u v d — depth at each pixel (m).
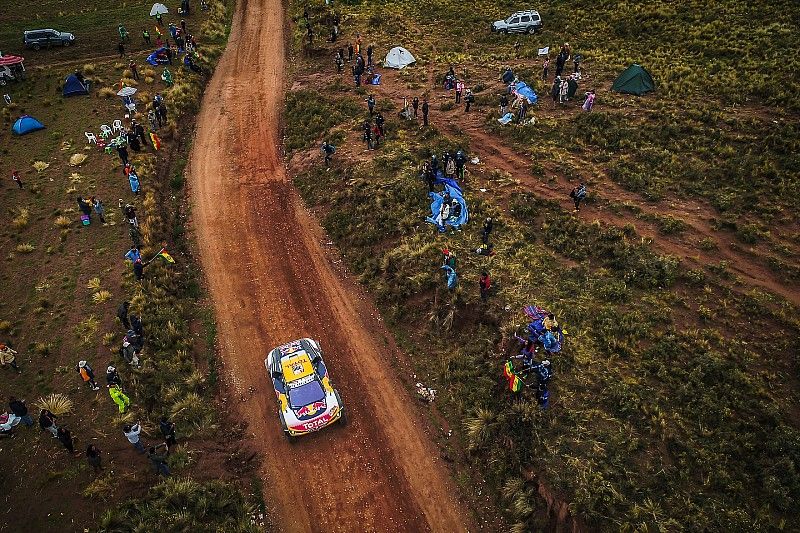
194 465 16.22
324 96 35.97
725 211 22.03
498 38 42.78
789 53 31.30
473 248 22.17
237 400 18.61
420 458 16.80
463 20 46.88
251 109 37.09
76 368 18.77
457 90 32.22
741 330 17.34
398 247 23.25
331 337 21.02
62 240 24.95
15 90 38.22
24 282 22.75
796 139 24.22
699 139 25.97
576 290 19.73
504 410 16.66
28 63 41.91
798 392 15.26
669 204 23.03
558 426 15.51
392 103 33.81
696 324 17.89
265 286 23.48
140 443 15.93
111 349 19.33
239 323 21.70
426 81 36.44
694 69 32.19
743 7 37.84
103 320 20.77
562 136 28.23
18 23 48.94
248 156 32.38
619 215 22.92
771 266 19.25
